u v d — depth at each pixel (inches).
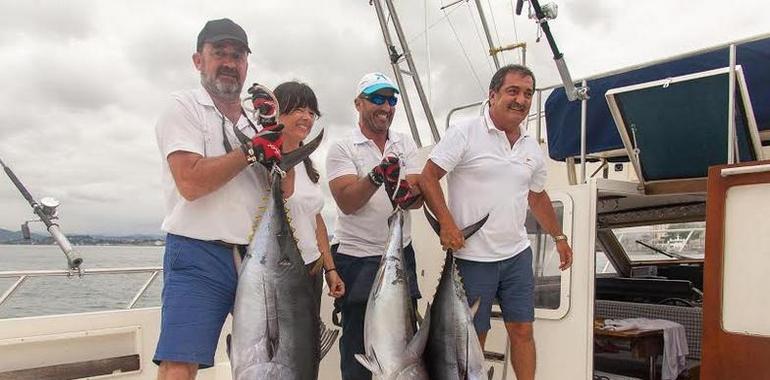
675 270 232.7
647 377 174.1
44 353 148.5
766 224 102.5
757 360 101.1
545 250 145.3
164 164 101.3
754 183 104.2
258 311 91.0
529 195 137.9
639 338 161.9
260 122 91.3
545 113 174.7
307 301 96.3
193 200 94.8
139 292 163.8
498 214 124.2
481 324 124.1
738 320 104.3
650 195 149.4
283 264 94.0
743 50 135.9
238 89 102.1
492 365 147.3
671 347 166.9
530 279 129.1
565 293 135.6
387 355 102.7
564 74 135.0
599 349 181.6
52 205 153.9
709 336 107.3
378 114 133.0
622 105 142.3
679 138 137.9
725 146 133.3
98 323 155.3
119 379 156.4
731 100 119.2
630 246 234.4
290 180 105.9
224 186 100.0
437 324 108.0
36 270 147.4
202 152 98.2
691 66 141.9
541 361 138.3
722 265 107.0
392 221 109.6
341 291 128.3
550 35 131.1
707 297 108.3
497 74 125.6
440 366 105.9
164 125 97.3
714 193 109.5
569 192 139.6
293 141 117.0
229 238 99.0
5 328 143.1
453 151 122.4
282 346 91.3
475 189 125.2
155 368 162.4
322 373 162.1
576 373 131.8
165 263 99.5
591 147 163.3
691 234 230.2
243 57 102.0
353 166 132.8
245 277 92.2
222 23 100.0
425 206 127.6
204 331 94.0
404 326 104.7
